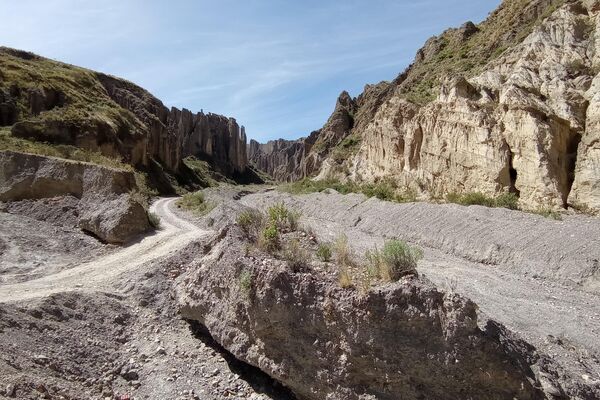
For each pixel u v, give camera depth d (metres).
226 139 154.00
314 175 84.44
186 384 10.26
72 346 10.80
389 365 8.64
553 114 29.20
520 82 32.53
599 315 14.34
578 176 27.03
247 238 12.24
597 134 26.97
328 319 9.20
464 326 8.40
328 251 11.31
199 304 11.98
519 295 15.98
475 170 32.59
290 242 11.32
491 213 24.91
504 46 47.00
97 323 12.15
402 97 48.75
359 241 24.78
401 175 42.00
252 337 10.32
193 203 40.50
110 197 23.03
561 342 12.09
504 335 9.23
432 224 25.67
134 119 74.50
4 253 18.08
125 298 13.98
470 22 66.88
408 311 8.65
